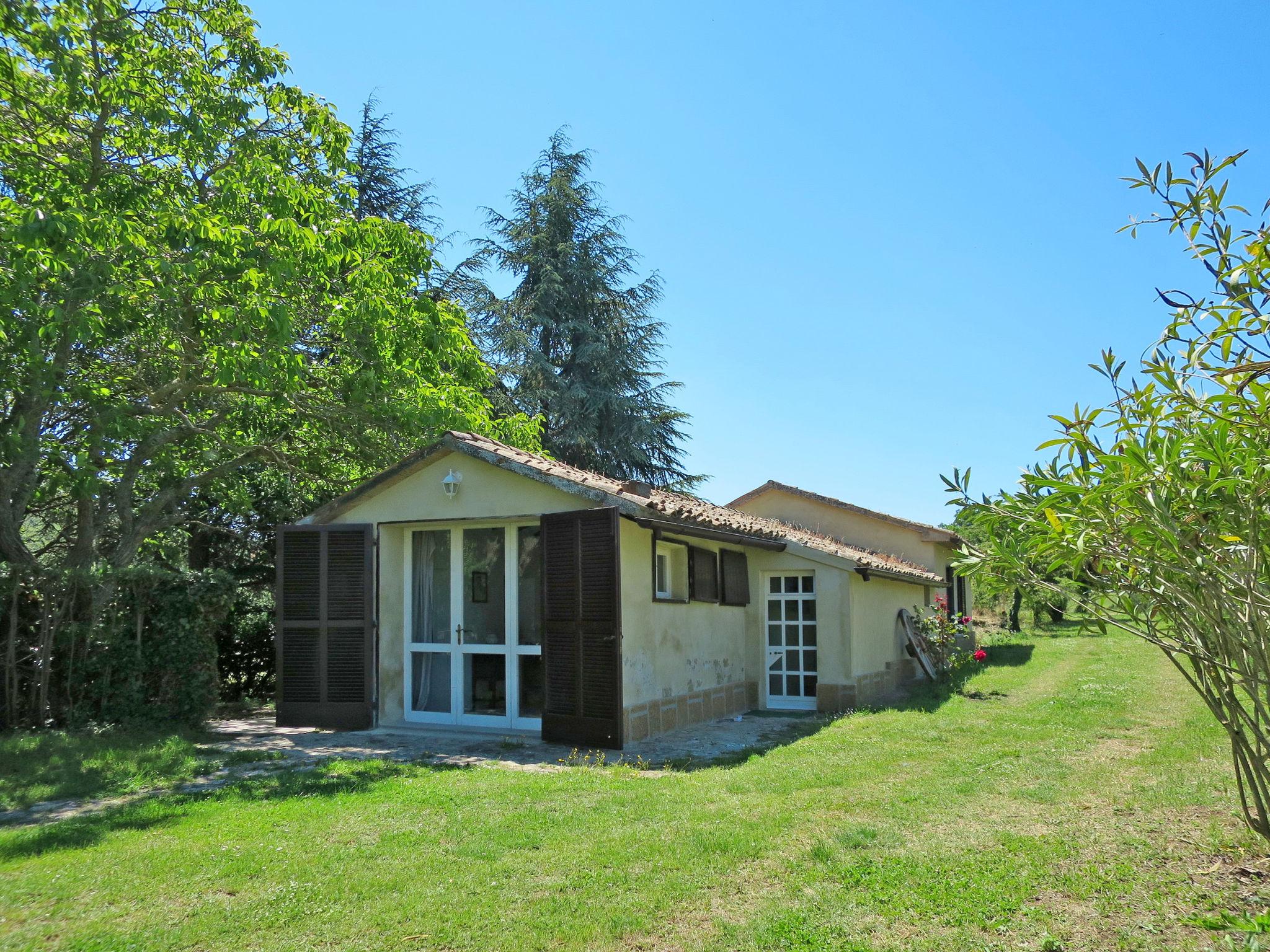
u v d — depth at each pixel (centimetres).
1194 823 542
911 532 2102
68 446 1110
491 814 609
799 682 1288
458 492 1041
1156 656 1758
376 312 1127
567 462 2520
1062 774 695
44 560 1237
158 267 936
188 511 1499
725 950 386
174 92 1130
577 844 534
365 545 1083
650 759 840
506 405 2323
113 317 997
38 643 954
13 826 597
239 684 1405
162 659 984
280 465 1384
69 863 502
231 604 1067
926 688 1409
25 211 878
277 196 1068
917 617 1612
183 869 489
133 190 1019
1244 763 415
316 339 1262
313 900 445
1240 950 359
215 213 1064
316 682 1072
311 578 1090
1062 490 347
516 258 2592
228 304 1025
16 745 793
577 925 412
